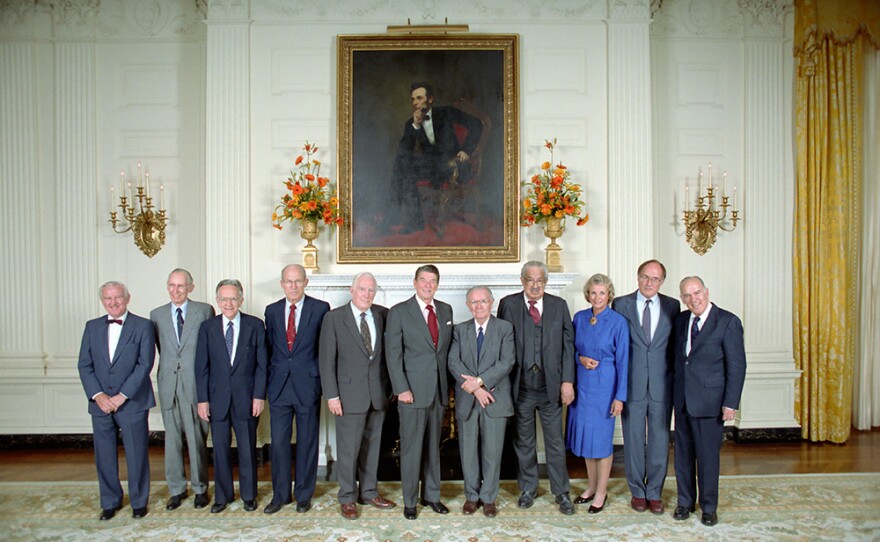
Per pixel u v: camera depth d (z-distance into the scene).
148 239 5.14
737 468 4.48
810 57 5.18
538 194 4.73
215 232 4.90
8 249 5.18
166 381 3.72
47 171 5.23
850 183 5.26
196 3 5.20
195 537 3.38
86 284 5.20
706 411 3.45
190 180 5.23
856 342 5.48
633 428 3.67
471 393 3.65
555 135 5.00
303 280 3.78
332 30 5.00
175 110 5.22
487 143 4.96
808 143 5.23
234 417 3.68
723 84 5.33
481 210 4.95
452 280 4.60
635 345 3.66
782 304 5.27
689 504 3.59
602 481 3.67
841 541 3.30
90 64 5.20
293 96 4.98
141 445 3.64
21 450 5.06
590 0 5.01
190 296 5.23
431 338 3.65
